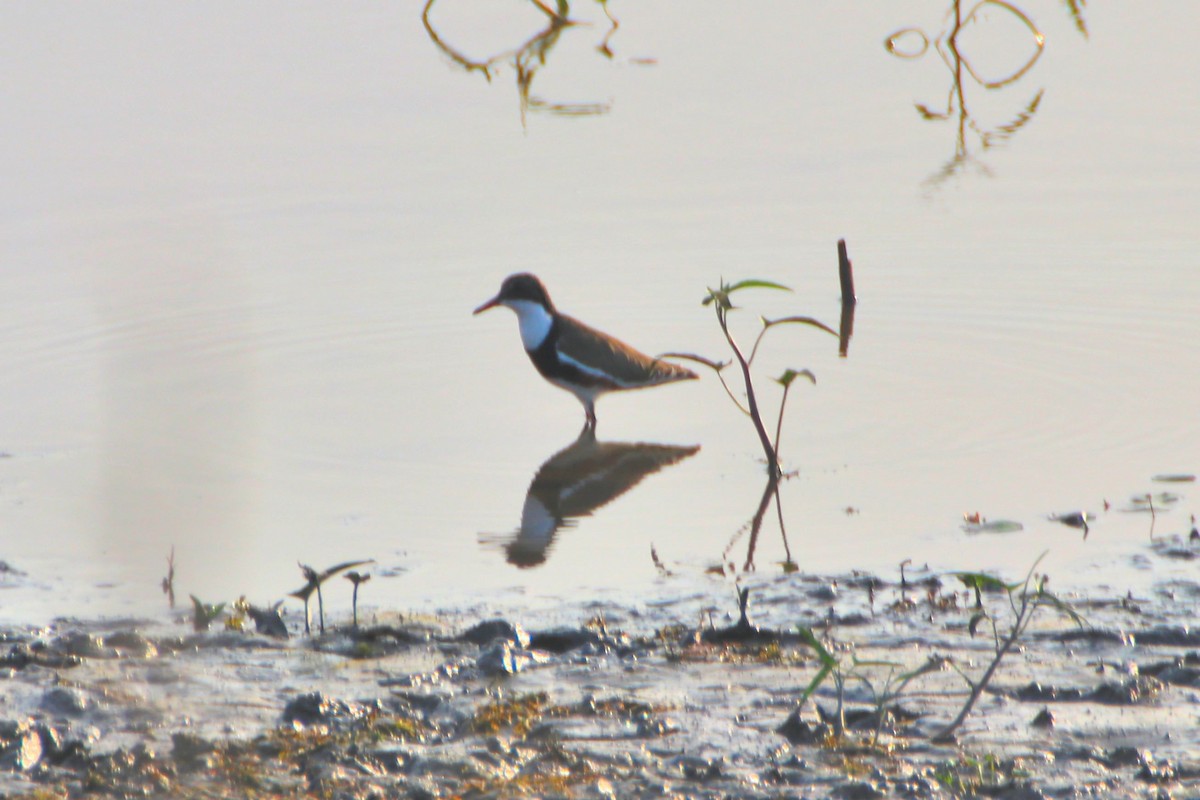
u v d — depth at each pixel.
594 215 21.03
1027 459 14.11
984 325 17.64
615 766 7.59
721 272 19.17
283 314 18.33
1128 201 21.16
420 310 18.52
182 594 11.38
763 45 28.66
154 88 25.67
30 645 9.91
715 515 13.18
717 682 8.97
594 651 9.62
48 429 15.19
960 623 10.13
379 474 14.20
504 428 15.61
